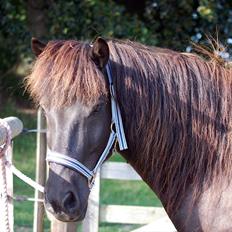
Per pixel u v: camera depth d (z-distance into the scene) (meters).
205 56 3.67
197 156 3.14
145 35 9.48
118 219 5.14
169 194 3.20
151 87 3.15
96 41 2.97
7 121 3.87
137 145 3.19
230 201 3.05
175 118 3.15
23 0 10.64
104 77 3.02
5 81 12.63
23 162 9.98
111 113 3.06
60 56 2.97
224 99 3.17
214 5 9.64
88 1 9.76
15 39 10.91
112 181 9.83
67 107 2.90
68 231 4.75
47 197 2.89
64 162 2.89
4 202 3.57
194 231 3.14
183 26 10.13
